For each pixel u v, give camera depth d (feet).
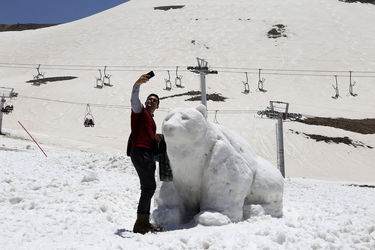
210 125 14.70
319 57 209.26
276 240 11.09
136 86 13.29
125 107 145.48
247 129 112.27
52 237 11.84
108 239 11.51
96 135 111.04
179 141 13.76
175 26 254.06
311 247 10.73
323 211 18.43
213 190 14.23
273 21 253.85
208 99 146.10
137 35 246.47
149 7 293.84
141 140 13.17
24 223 13.69
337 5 277.23
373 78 185.88
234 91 163.53
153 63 208.23
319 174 88.63
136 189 21.71
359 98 164.66
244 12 269.44
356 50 215.72
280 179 16.19
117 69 202.39
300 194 31.17
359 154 103.09
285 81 181.27
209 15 267.59
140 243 11.03
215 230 12.52
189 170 14.40
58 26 307.17
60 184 22.58
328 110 143.02
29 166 31.04
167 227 14.10
